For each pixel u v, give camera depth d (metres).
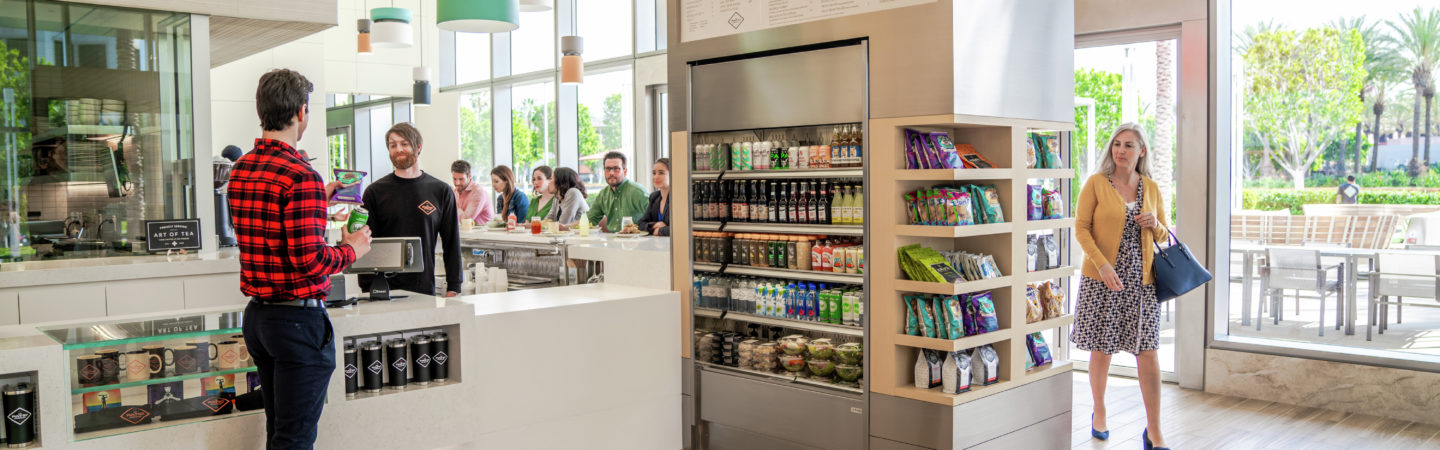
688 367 4.64
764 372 4.45
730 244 4.55
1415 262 5.02
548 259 5.60
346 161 14.94
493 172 7.82
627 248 5.00
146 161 4.55
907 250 3.83
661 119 11.16
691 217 4.59
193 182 4.66
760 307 4.41
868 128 3.87
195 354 3.08
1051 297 4.39
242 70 9.71
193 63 4.59
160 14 4.50
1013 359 4.03
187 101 4.61
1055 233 5.93
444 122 12.30
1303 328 5.46
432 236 4.53
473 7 5.43
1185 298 5.70
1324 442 4.59
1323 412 5.14
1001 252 4.04
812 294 4.22
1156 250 4.36
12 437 2.77
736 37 4.34
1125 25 5.79
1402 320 5.09
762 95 4.25
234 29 4.96
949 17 3.57
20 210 4.27
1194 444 4.57
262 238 2.74
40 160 4.31
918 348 3.98
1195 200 5.59
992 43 3.78
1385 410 5.00
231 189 2.78
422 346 3.48
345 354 3.29
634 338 4.41
